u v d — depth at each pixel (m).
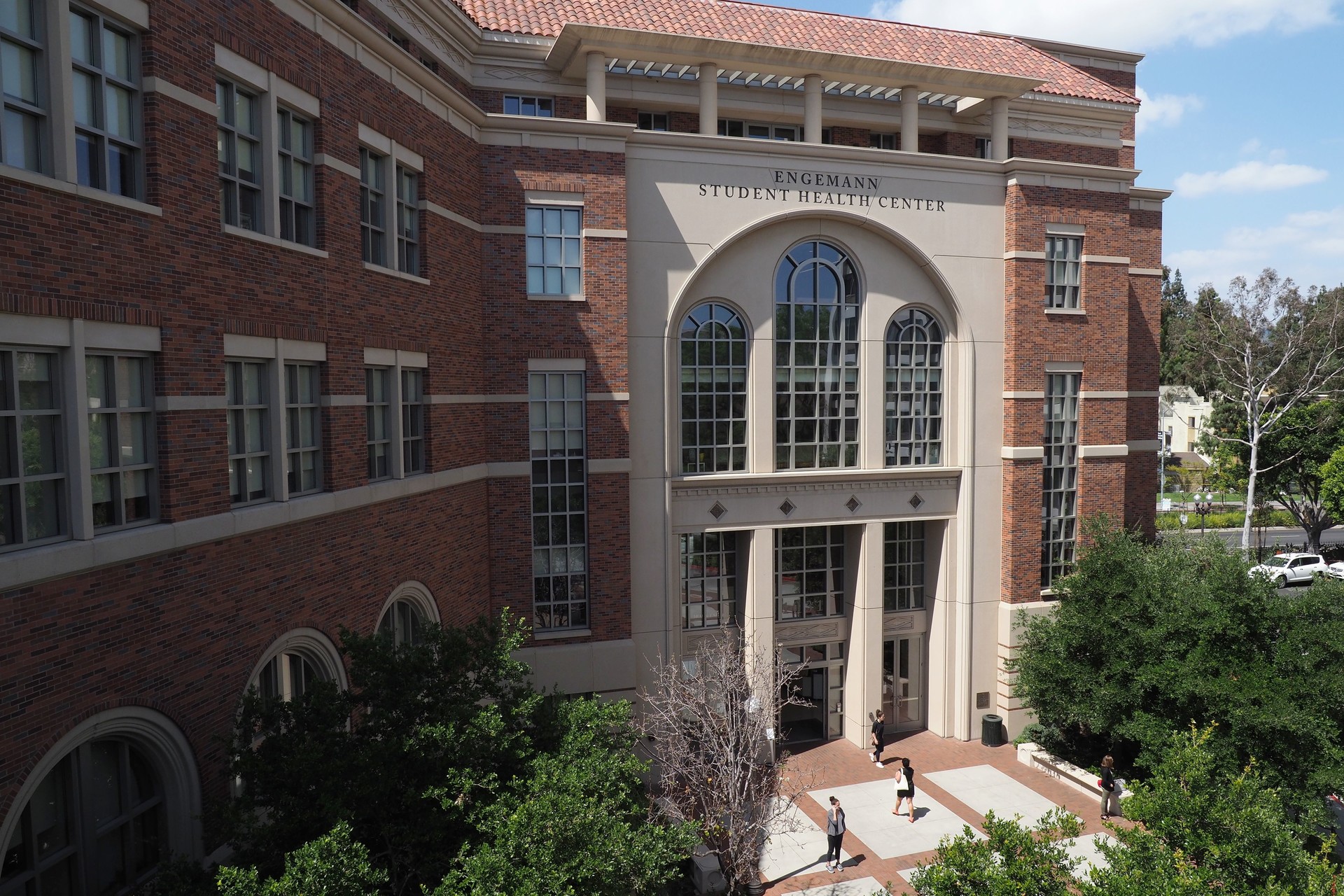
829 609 26.09
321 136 14.66
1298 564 43.56
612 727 16.19
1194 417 88.75
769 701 21.72
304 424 14.55
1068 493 26.45
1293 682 17.88
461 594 19.84
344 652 12.50
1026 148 27.78
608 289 21.69
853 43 25.48
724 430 23.84
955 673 25.94
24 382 9.48
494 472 21.12
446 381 19.16
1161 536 28.48
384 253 17.02
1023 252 25.22
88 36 10.30
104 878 10.46
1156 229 28.89
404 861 10.44
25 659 9.09
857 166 24.05
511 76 23.00
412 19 19.52
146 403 11.17
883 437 25.02
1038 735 24.61
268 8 13.25
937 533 26.09
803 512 24.39
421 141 18.03
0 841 8.74
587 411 21.64
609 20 23.59
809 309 24.38
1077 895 13.71
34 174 9.25
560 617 21.92
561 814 9.84
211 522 11.77
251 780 10.68
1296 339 48.94
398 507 16.98
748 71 23.44
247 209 13.22
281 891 8.12
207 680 11.78
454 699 11.84
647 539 22.75
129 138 10.89
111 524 10.59
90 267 10.03
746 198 23.14
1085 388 26.23
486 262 20.92
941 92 24.91
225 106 12.71
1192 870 9.91
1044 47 29.92
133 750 11.01
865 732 25.31
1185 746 12.84
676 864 17.36
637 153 22.27
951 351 25.48
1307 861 10.77
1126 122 28.84
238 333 12.62
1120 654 20.97
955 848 10.71
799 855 19.34
